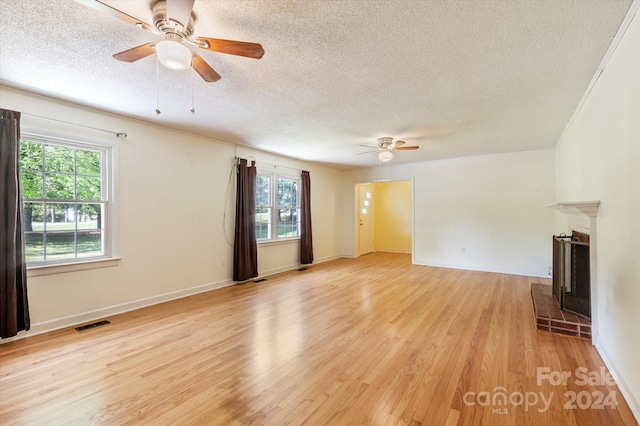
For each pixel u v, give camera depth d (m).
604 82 2.38
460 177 6.16
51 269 3.01
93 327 3.09
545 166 5.32
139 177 3.74
